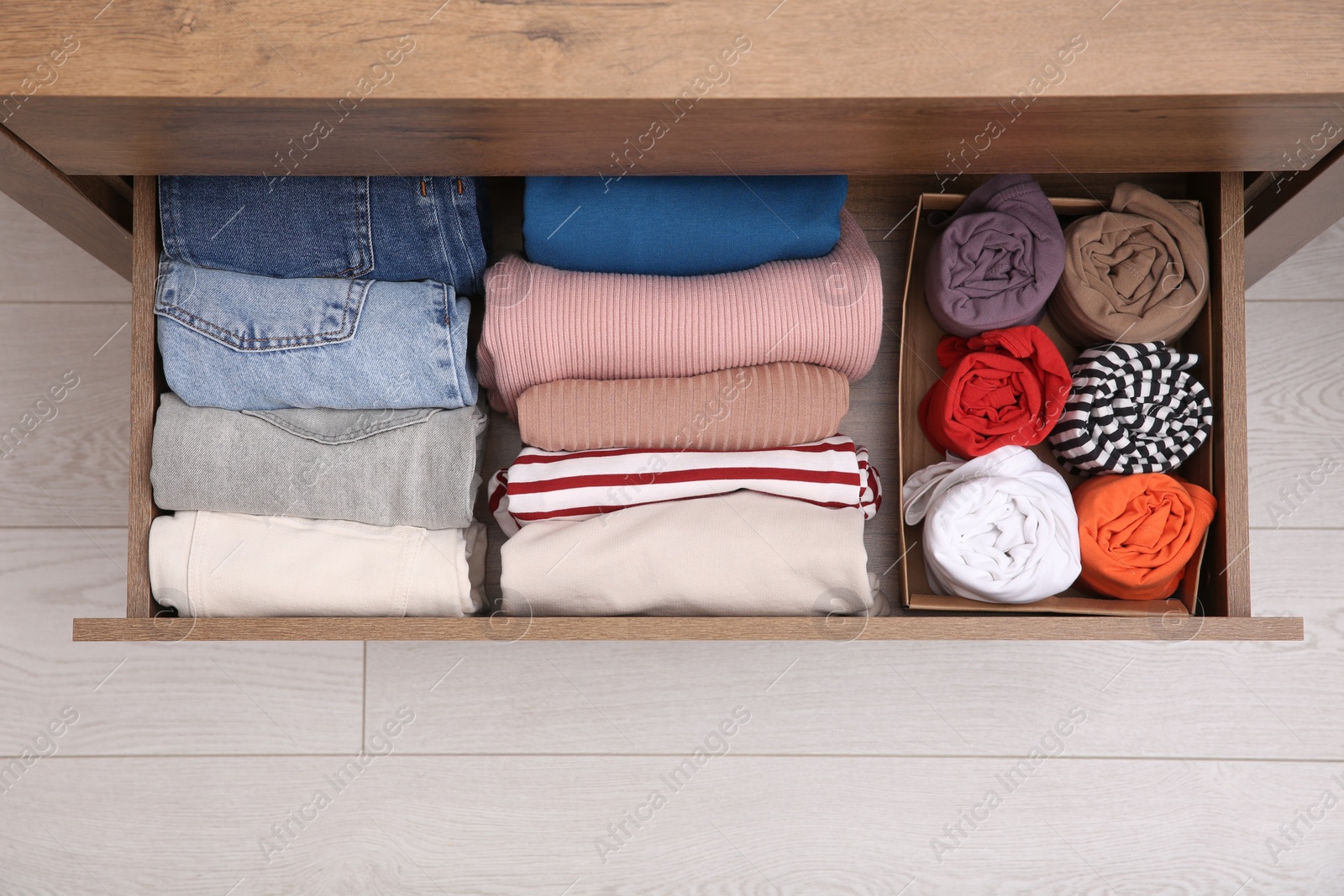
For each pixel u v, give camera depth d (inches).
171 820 36.6
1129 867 36.6
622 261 28.5
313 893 36.5
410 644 36.9
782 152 24.6
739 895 36.6
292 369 26.9
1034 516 27.7
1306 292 37.3
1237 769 36.8
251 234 26.9
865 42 21.9
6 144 23.2
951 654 36.9
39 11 21.6
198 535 27.0
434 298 27.5
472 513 29.2
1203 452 29.2
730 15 22.0
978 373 28.6
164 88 21.5
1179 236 28.7
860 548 27.2
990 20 22.0
